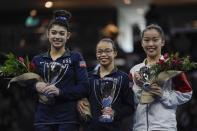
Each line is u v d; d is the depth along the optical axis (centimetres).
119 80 823
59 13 828
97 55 836
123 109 817
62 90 793
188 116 1655
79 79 805
